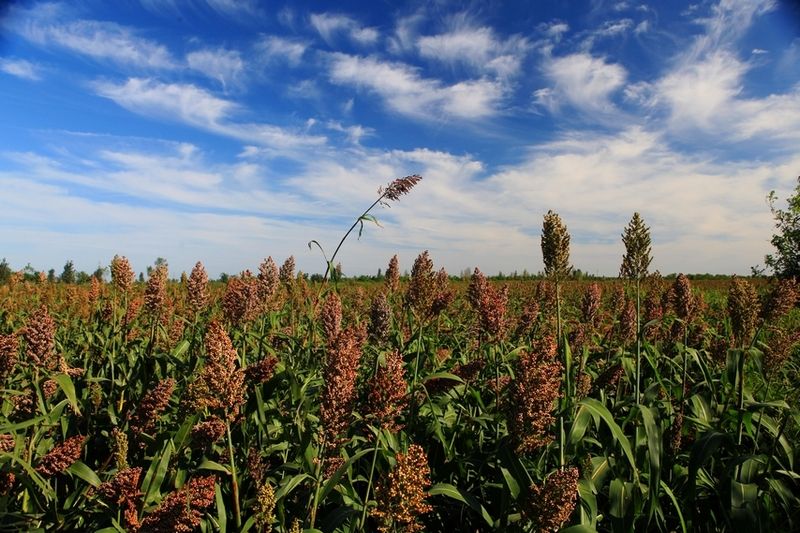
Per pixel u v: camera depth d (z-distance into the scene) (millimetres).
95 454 5617
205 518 4273
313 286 10289
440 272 10250
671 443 5484
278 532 3996
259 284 7430
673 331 8477
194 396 4352
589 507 4203
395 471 3547
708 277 69188
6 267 37281
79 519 4250
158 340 8109
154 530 3479
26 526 3869
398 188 6387
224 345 3971
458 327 10531
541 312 9930
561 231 4512
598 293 8773
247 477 4723
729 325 8367
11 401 4883
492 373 7477
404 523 3695
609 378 6547
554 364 4266
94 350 7914
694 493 4609
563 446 4254
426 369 7656
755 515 4273
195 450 5355
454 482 5340
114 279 8008
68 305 13953
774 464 5566
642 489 4781
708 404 6105
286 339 7637
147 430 5180
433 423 5621
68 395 4586
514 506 4320
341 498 4758
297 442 5055
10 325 10836
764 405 5434
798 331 6836
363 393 5883
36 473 3951
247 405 5199
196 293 7508
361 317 11273
